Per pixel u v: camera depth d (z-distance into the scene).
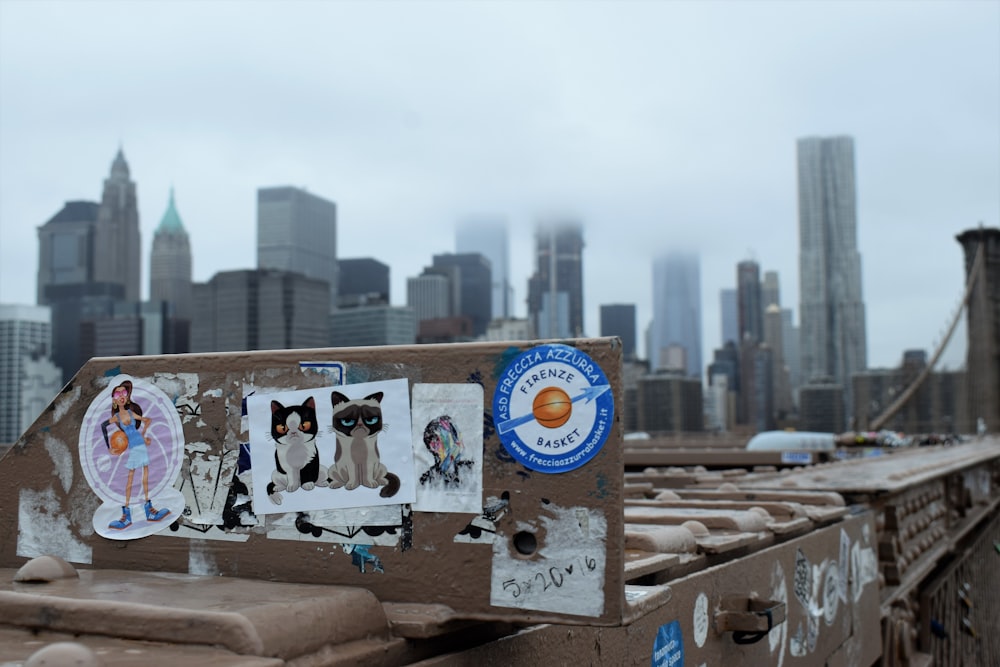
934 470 9.38
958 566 10.20
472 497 2.29
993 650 12.82
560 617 2.16
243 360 2.59
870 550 5.82
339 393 2.46
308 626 2.05
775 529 4.26
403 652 2.21
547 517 2.21
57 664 1.73
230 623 1.97
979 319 66.69
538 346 2.26
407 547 2.34
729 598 3.62
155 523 2.66
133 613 2.06
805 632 4.44
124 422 2.75
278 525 2.49
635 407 145.88
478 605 2.25
